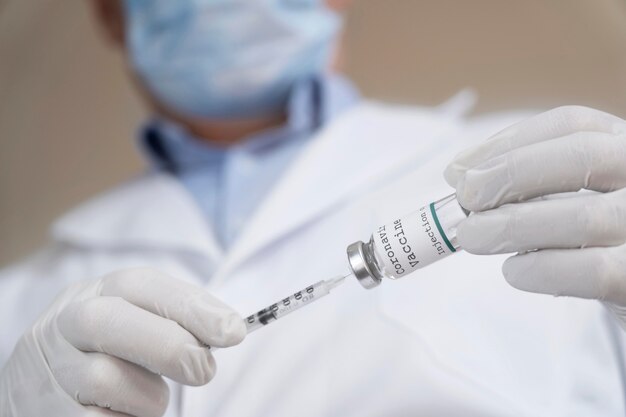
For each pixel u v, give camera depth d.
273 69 1.43
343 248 1.18
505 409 0.96
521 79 2.33
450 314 1.08
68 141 2.56
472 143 1.33
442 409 0.96
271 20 1.40
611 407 0.99
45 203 2.56
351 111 1.43
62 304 0.99
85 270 1.40
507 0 2.31
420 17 2.37
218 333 0.84
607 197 0.78
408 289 1.12
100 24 1.73
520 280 0.81
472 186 0.80
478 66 2.36
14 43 2.52
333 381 1.03
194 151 1.53
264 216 1.23
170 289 0.91
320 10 1.48
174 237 1.32
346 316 1.10
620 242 0.79
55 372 0.92
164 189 1.45
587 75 2.29
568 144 0.78
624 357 1.06
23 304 1.43
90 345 0.89
